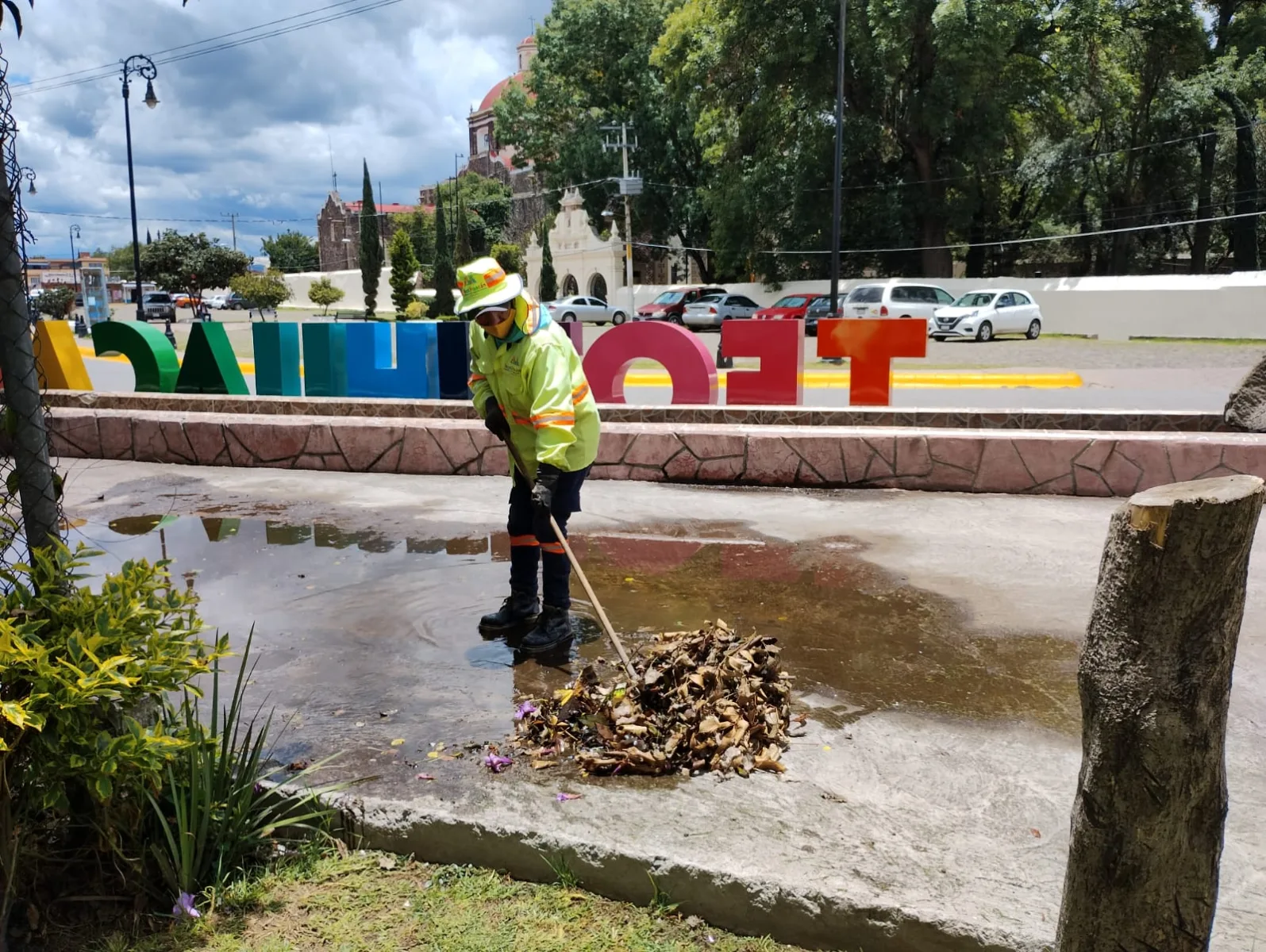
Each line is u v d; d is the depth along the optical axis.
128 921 2.69
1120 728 1.71
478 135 110.75
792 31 33.19
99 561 6.30
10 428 3.01
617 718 3.51
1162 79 37.34
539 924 2.64
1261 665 4.29
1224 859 2.79
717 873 2.63
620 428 8.70
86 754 2.53
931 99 33.09
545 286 60.97
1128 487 7.66
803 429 8.49
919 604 5.27
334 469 9.41
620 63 49.16
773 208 38.12
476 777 3.28
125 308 63.69
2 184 2.93
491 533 6.95
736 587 5.59
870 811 3.04
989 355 23.97
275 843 2.97
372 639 4.79
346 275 69.38
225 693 4.10
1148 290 31.97
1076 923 1.84
